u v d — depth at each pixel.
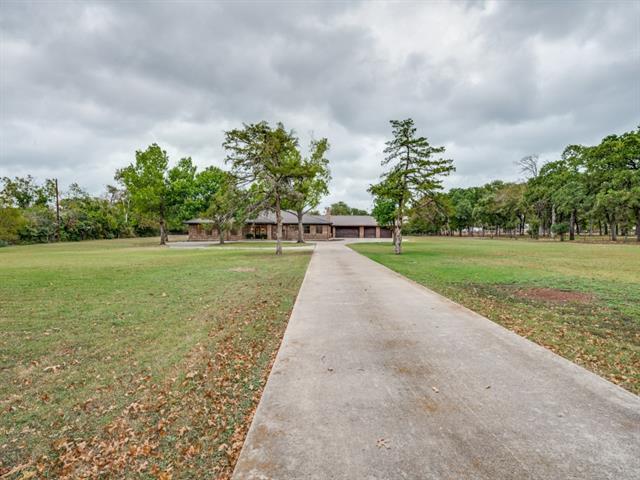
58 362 4.54
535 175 53.44
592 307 7.09
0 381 4.00
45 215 48.84
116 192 67.44
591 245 31.03
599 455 2.29
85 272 13.10
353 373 3.72
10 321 6.39
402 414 2.86
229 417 3.16
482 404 3.01
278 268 14.27
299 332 5.21
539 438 2.49
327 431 2.63
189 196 40.22
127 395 3.64
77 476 2.45
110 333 5.71
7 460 2.65
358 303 7.17
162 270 13.71
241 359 4.54
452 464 2.22
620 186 35.91
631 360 4.25
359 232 62.25
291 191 21.62
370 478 2.11
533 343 4.66
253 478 2.13
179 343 5.20
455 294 8.51
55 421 3.18
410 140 21.00
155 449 2.73
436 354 4.25
